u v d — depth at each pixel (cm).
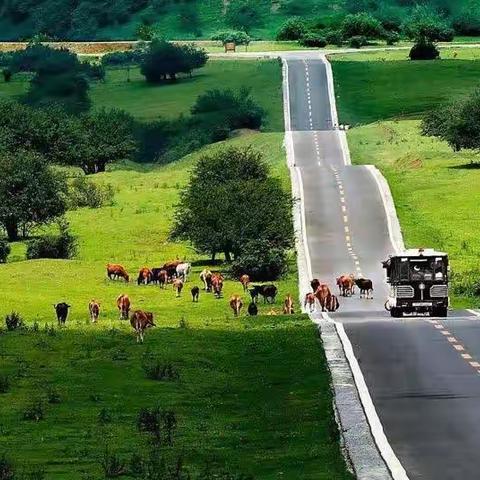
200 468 7681
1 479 7344
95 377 11344
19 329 14712
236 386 11019
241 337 13750
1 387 10762
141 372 11600
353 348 12688
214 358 12488
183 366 11969
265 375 11431
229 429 9100
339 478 7275
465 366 11375
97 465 7850
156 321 17112
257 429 9075
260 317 16100
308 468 7594
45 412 9838
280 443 8494
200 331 14262
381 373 11119
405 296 16025
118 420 9531
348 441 8269
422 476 7244
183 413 9788
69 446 8531
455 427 8669
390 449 7988
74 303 19712
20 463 7938
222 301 19900
